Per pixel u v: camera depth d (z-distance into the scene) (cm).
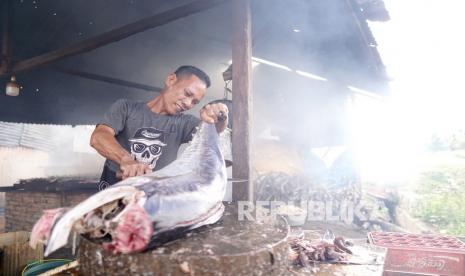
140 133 271
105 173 276
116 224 146
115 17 536
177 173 187
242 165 313
